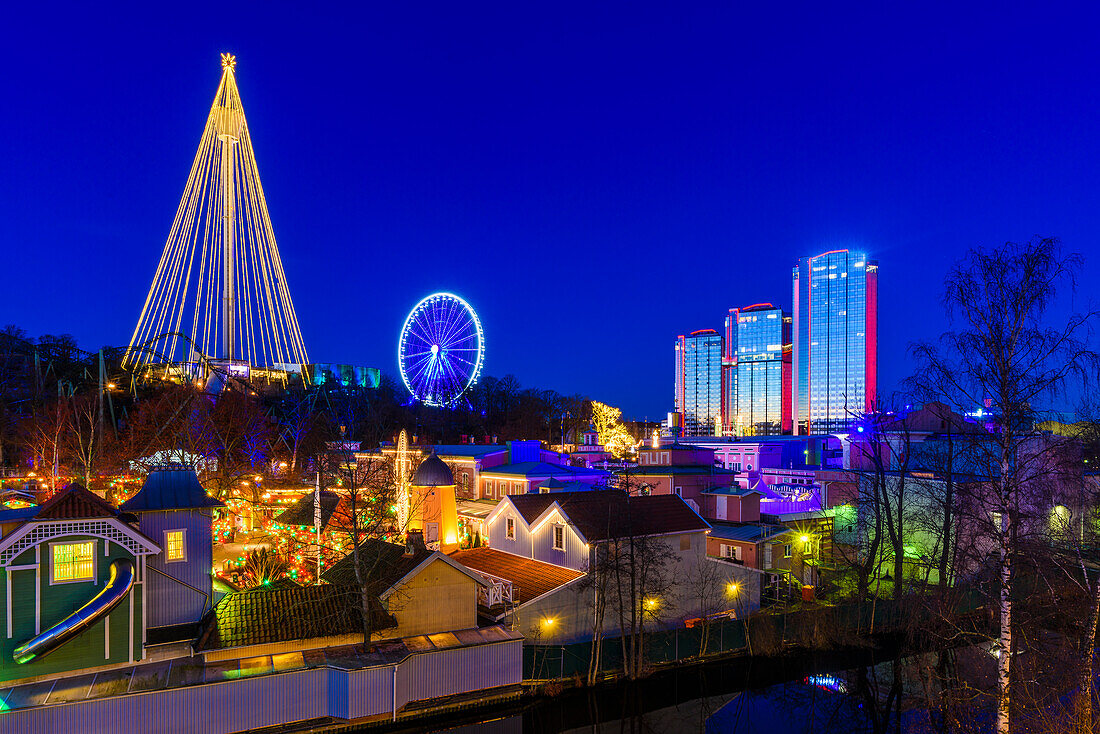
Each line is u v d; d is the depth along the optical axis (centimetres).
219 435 5234
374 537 3775
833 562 4891
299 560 3950
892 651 3844
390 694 2775
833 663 3712
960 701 2947
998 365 2255
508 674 3062
